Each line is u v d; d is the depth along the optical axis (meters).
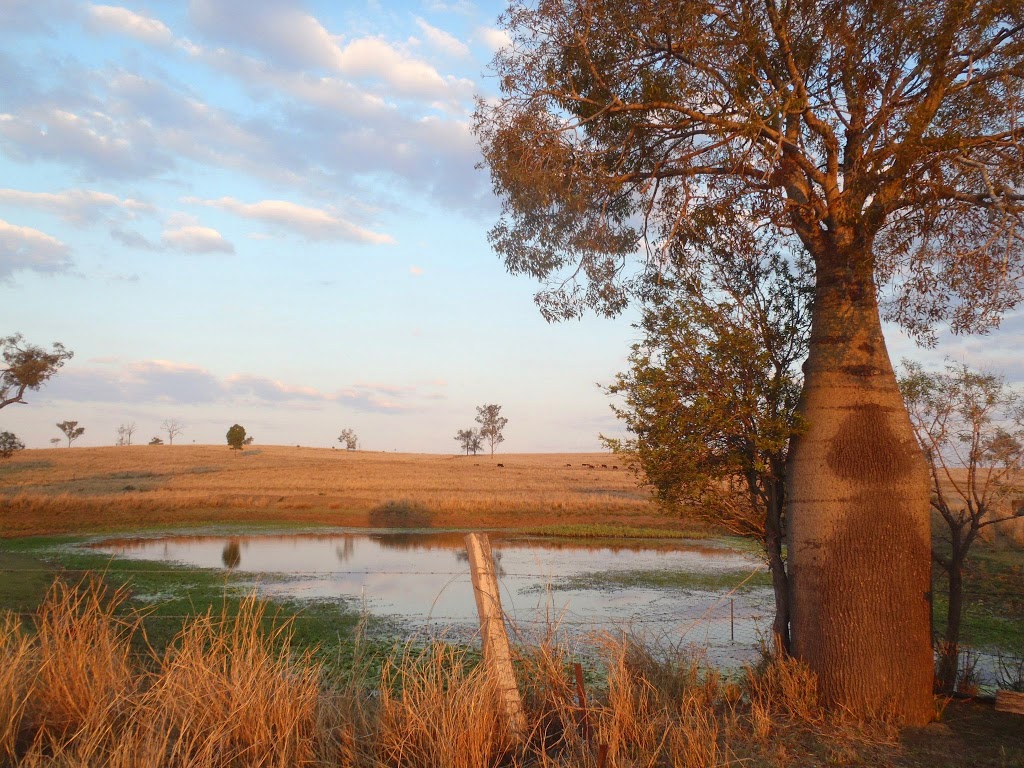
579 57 7.88
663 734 5.23
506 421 137.25
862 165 6.63
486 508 38.66
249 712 4.84
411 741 4.97
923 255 6.89
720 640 11.84
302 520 35.72
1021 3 5.93
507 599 16.17
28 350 45.62
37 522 32.25
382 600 15.71
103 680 5.13
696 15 6.94
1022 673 8.12
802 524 6.63
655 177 7.89
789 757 5.22
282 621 12.72
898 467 6.43
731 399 7.34
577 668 5.27
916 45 6.32
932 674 6.36
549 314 8.90
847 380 6.64
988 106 6.57
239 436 99.38
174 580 17.80
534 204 8.30
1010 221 6.22
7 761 4.29
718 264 8.23
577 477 65.56
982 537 15.84
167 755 4.53
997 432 7.71
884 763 5.09
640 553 25.84
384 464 80.50
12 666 4.96
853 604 6.23
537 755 5.07
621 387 7.71
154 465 71.94
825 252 7.02
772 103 6.84
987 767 5.01
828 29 6.74
